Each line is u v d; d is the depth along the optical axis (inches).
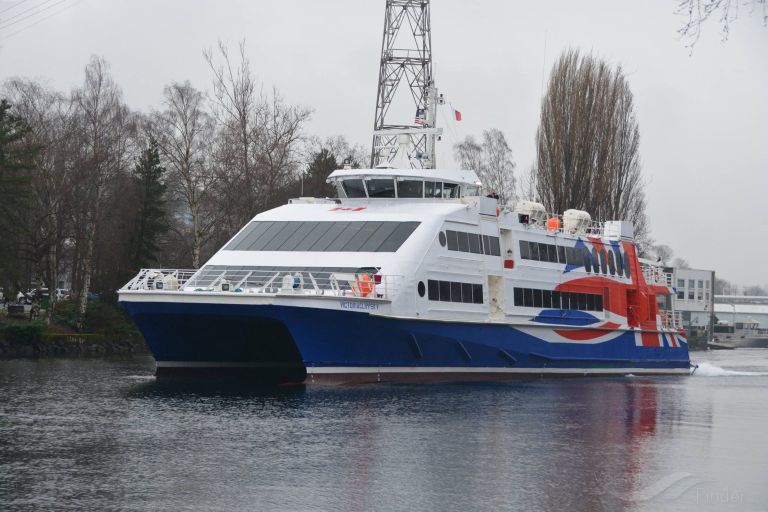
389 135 2527.1
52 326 3366.1
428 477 1202.6
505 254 2325.3
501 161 5344.5
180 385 2044.8
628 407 1902.1
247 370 2294.5
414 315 2034.9
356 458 1300.4
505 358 2295.8
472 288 2197.3
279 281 2062.0
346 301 1905.8
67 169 3523.6
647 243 5118.1
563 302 2476.6
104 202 3782.0
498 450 1384.1
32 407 1706.4
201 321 2069.4
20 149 3213.6
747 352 5487.2
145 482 1145.4
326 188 4490.7
